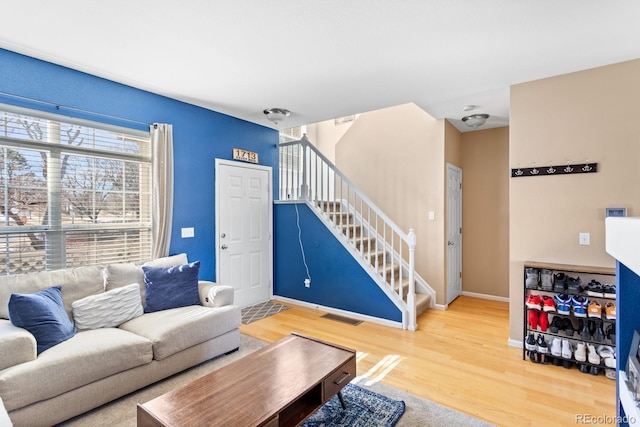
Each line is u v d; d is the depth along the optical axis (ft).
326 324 12.48
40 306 7.09
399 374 8.61
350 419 6.70
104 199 10.09
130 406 7.14
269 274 15.89
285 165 17.94
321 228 14.38
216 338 9.28
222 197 13.64
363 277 13.12
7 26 7.24
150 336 7.92
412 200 15.37
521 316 10.27
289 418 5.61
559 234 9.63
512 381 8.27
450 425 6.57
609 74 8.98
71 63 9.09
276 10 6.65
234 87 10.84
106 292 8.87
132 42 7.95
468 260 16.69
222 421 4.76
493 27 7.25
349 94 11.43
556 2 6.36
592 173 9.17
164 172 11.21
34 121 8.68
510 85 10.48
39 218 8.80
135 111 10.80
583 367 8.70
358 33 7.53
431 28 7.31
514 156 10.34
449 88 10.82
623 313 3.59
